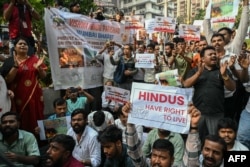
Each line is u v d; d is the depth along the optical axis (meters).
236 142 3.59
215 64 4.21
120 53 6.84
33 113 4.64
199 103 4.19
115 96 5.08
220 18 6.51
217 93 4.12
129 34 7.49
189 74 4.45
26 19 5.62
